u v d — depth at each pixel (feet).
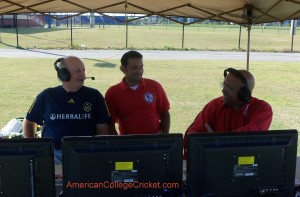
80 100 10.00
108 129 10.30
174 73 49.47
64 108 9.92
